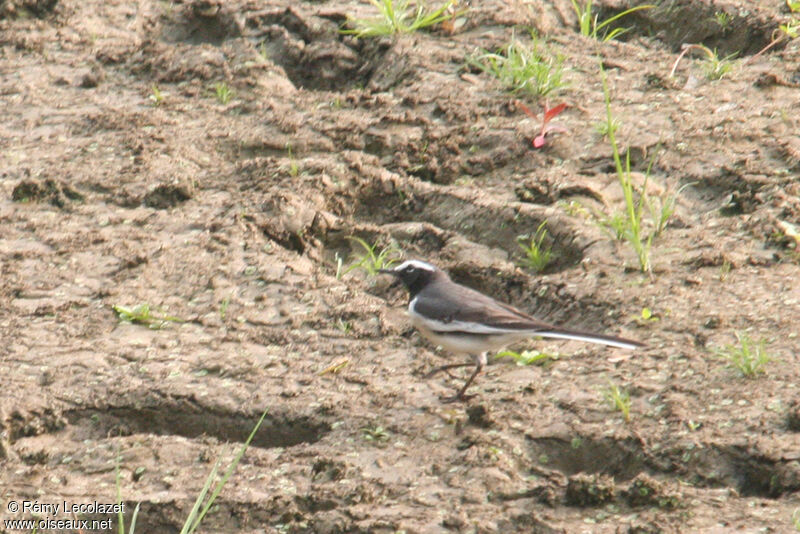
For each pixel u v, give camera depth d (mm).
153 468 9680
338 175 14203
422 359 11180
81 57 17766
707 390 10000
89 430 10453
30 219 13695
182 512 9125
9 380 10820
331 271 13055
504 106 15641
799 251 12180
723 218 13086
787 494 8781
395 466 9484
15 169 14750
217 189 14203
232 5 18656
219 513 9055
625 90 16094
